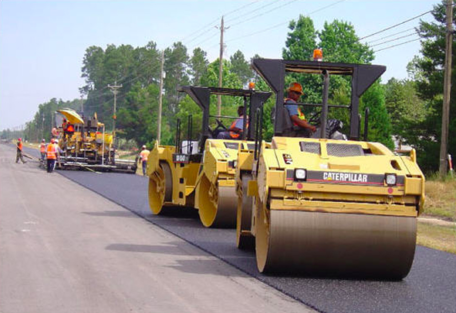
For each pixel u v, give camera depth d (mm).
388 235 7992
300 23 57219
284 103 9523
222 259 9625
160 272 8391
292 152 8383
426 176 35562
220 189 13117
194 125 56250
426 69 39281
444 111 29000
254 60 9156
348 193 8016
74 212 15469
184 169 14906
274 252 8008
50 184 25234
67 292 7035
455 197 23797
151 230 12805
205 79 75562
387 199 8039
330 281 8227
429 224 17984
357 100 9367
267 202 8164
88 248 10102
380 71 9328
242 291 7441
